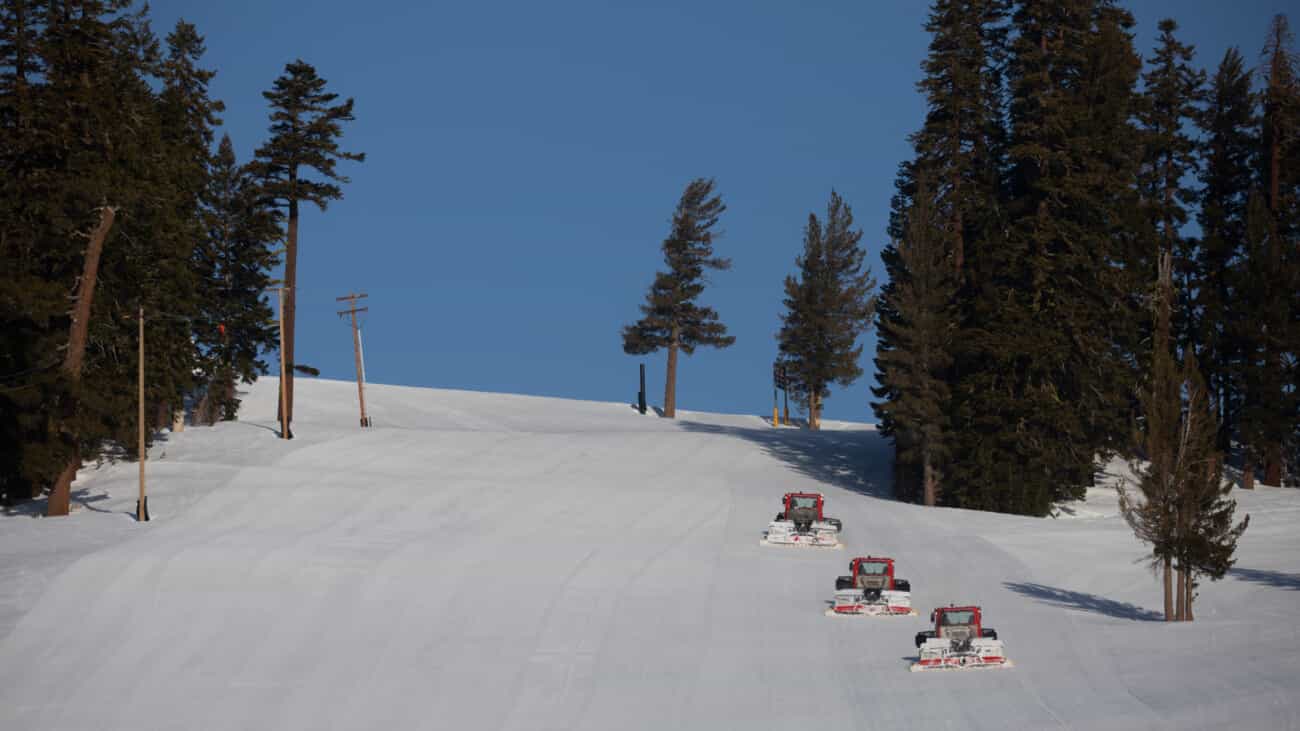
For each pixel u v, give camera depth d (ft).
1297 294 267.39
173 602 136.05
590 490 232.12
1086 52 265.75
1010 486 238.07
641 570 161.79
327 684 107.14
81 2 216.74
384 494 214.07
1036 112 259.39
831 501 235.61
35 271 210.18
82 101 211.20
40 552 158.81
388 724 95.40
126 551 158.81
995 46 278.67
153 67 244.83
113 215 196.24
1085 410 247.29
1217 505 134.92
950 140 271.90
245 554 160.56
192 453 252.62
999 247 257.96
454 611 135.85
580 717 95.76
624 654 117.29
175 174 235.61
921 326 251.19
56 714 99.45
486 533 185.78
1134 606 146.72
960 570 169.27
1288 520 219.82
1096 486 264.93
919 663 110.63
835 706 97.04
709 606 141.38
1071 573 169.37
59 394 195.72
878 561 148.05
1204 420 135.23
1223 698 92.22
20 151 209.97
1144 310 258.98
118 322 220.02
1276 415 261.65
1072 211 257.55
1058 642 121.60
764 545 184.75
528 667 112.27
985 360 255.91
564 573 157.99
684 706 98.27
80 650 118.21
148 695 104.32
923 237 256.11
